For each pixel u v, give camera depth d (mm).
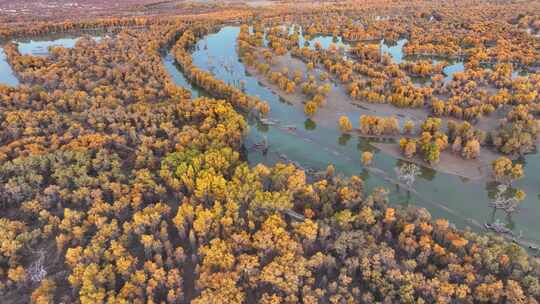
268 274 90500
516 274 90875
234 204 108688
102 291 87312
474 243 99500
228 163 129375
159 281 91312
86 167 129125
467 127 152500
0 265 99750
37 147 138875
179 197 121125
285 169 124125
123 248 98250
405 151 150125
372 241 101250
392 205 129000
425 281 89188
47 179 128250
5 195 118688
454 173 142375
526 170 144875
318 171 144375
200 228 102438
